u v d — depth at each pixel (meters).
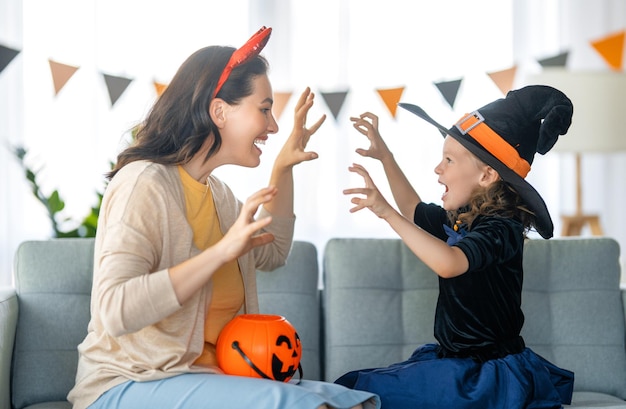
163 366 1.58
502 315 1.85
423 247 1.71
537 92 1.93
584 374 2.22
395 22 3.58
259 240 1.64
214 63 1.72
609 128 3.10
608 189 3.69
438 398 1.74
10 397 2.05
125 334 1.52
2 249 3.40
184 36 3.50
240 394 1.48
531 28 3.62
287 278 2.23
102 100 3.45
